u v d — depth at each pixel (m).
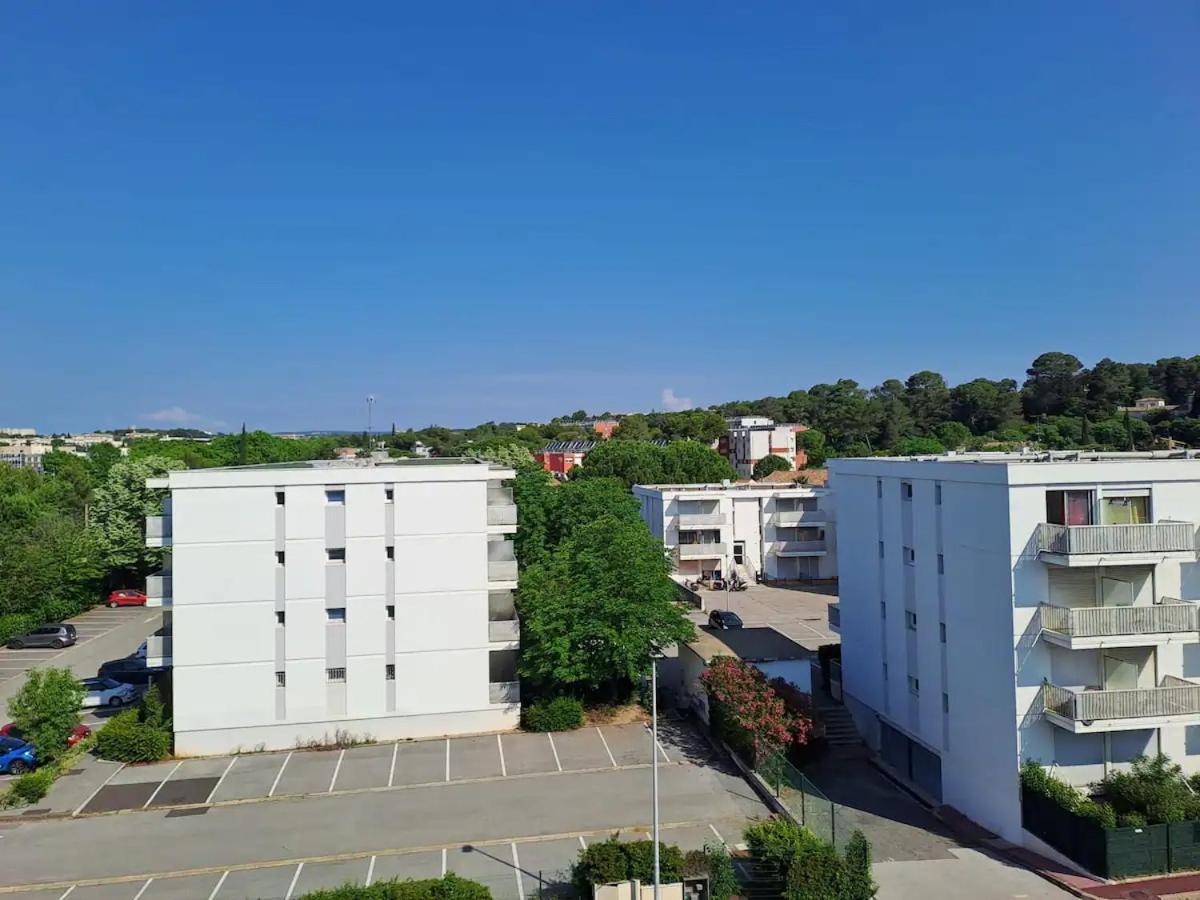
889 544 33.50
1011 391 153.50
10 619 52.09
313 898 19.08
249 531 33.12
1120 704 24.27
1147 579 25.81
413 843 25.20
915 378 184.50
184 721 32.56
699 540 71.94
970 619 27.72
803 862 21.45
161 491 64.12
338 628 33.66
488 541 35.94
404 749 33.00
